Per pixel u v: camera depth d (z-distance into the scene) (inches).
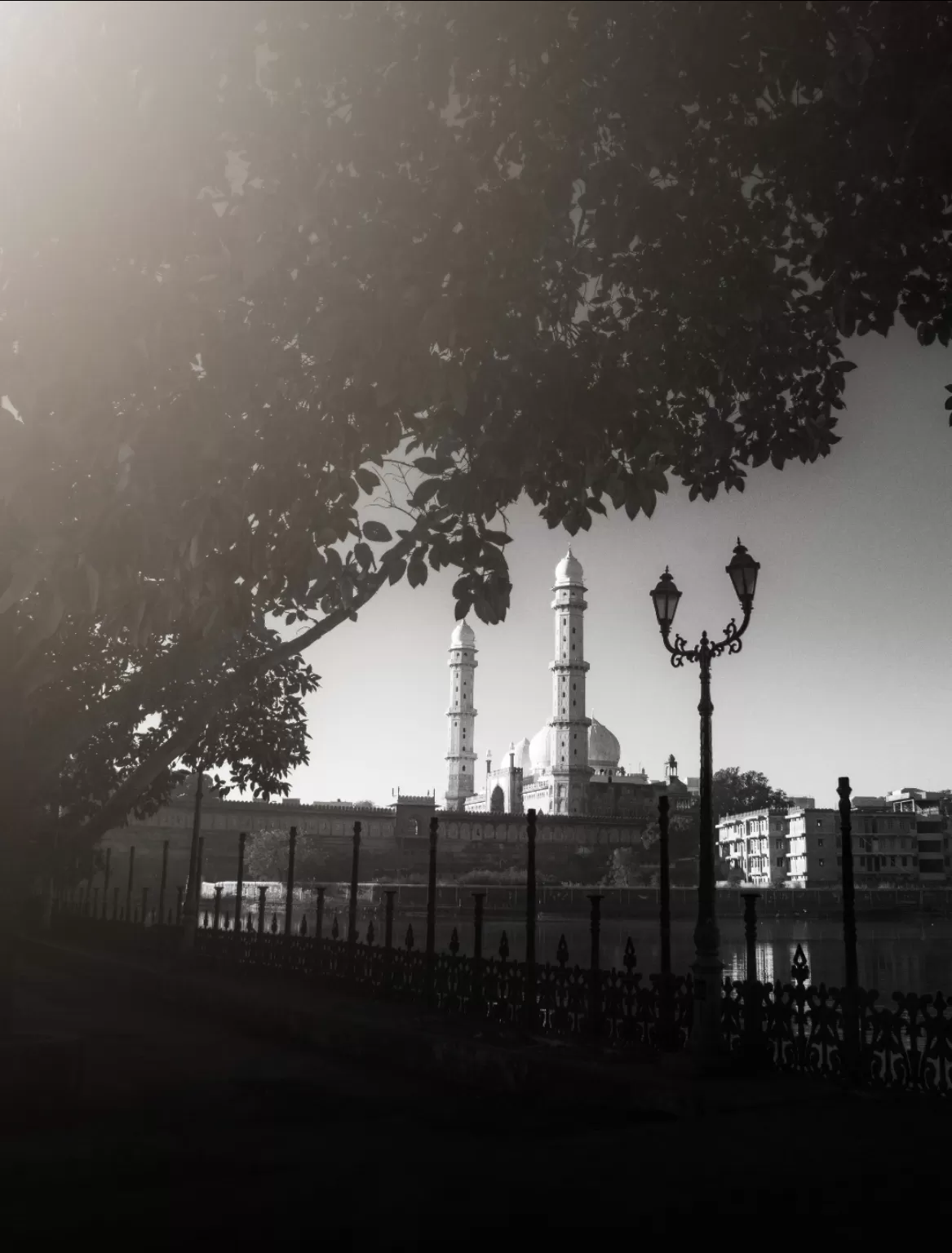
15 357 280.4
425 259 305.6
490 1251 208.2
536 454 381.7
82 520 294.5
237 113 288.4
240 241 292.4
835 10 285.1
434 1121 411.5
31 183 275.7
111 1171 321.1
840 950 2901.1
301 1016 617.0
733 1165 273.4
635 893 4665.4
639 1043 472.1
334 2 283.7
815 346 412.2
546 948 2664.9
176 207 281.3
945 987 1823.3
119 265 285.3
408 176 315.3
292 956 776.3
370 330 305.3
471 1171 270.2
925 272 374.0
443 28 290.7
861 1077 400.2
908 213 341.4
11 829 417.7
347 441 324.8
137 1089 473.4
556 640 6456.7
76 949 1106.7
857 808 5098.4
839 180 342.6
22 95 273.1
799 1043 424.8
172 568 315.3
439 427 376.5
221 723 784.9
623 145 334.3
